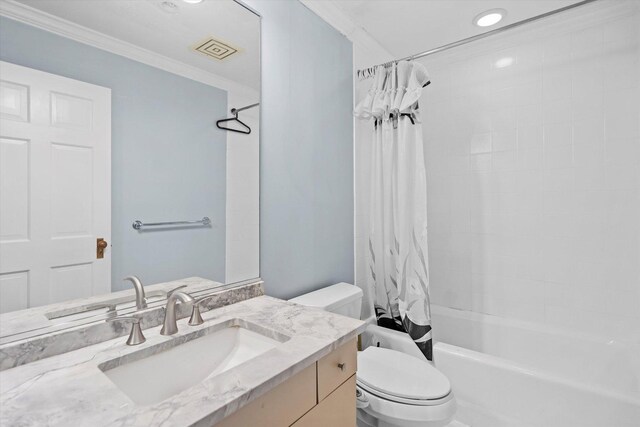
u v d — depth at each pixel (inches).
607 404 52.3
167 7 43.0
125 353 32.2
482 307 86.1
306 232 66.4
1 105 29.9
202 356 38.7
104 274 37.0
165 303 42.1
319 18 69.1
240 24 52.2
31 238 31.8
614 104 69.5
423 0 67.2
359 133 81.7
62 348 32.2
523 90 79.4
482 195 85.7
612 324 70.4
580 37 72.6
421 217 69.7
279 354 31.7
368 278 81.8
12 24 30.5
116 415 22.5
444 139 91.0
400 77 71.7
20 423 21.6
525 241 80.1
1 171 30.0
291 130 62.4
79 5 34.9
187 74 45.2
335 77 74.0
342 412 37.9
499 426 61.2
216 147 49.1
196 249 46.5
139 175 40.1
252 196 54.8
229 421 25.2
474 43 83.6
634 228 68.1
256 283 53.5
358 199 81.4
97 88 36.3
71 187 34.4
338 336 36.4
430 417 46.8
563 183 75.2
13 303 30.9
